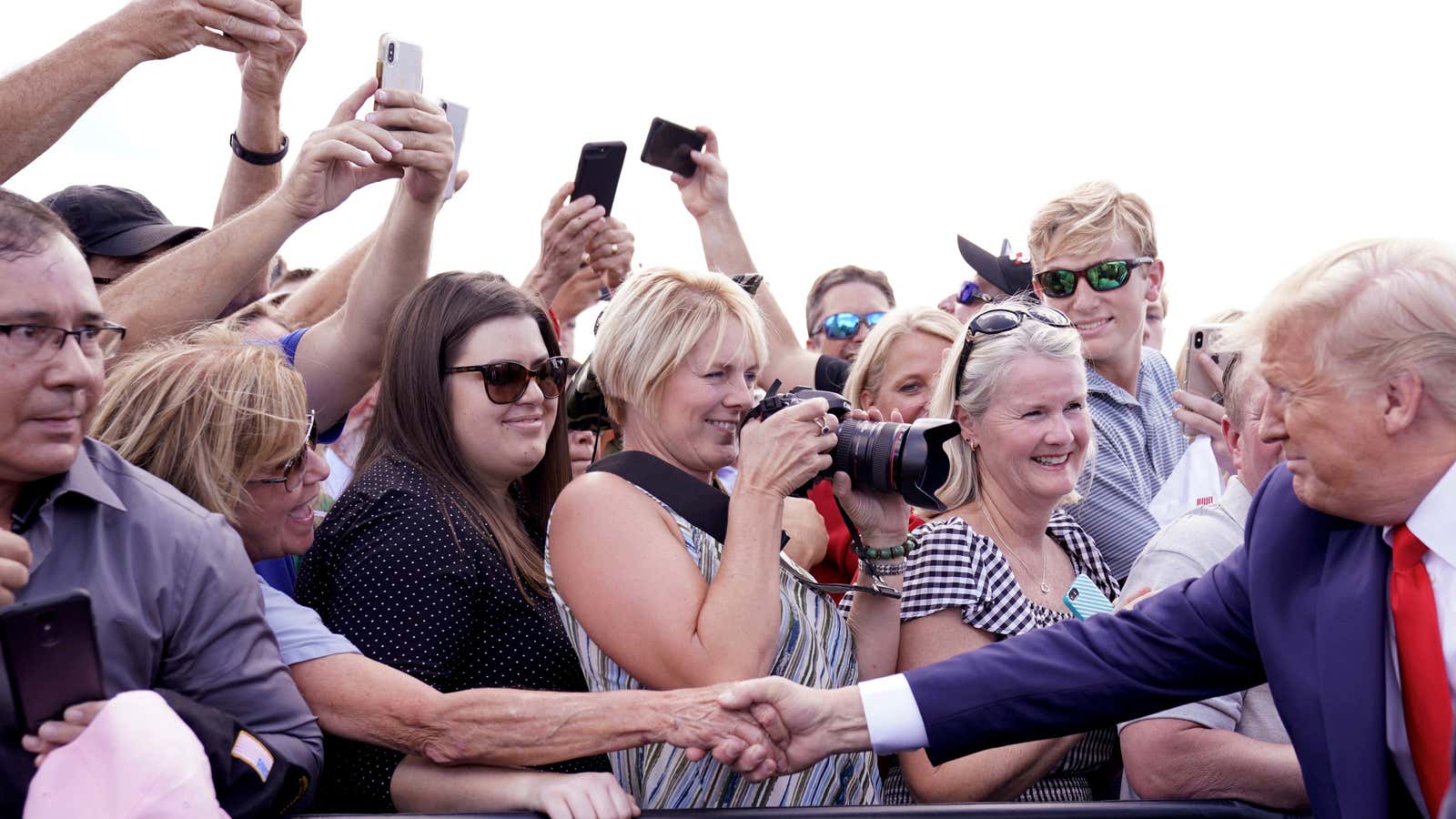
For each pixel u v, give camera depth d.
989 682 2.60
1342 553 2.22
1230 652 2.53
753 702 2.43
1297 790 2.61
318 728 2.28
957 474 3.33
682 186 4.84
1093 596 3.25
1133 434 4.29
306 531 2.70
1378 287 2.03
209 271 3.17
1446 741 2.03
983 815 2.36
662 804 2.61
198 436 2.44
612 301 2.89
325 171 3.27
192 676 2.14
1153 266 4.45
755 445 2.65
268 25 3.35
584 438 3.96
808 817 2.32
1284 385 2.12
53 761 1.82
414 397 2.91
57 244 2.02
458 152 3.82
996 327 3.28
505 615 2.72
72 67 3.16
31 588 2.02
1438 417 2.02
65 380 1.99
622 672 2.61
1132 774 2.78
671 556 2.57
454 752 2.38
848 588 2.87
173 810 1.82
